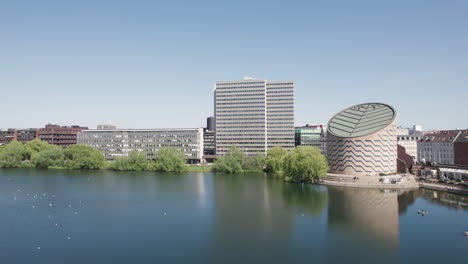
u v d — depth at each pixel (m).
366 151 164.00
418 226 90.31
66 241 81.12
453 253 71.94
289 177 173.38
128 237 83.62
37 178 184.12
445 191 138.00
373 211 106.31
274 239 81.50
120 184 165.50
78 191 145.25
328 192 139.25
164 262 68.44
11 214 105.50
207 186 158.62
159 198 129.75
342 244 77.62
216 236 83.81
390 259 69.25
